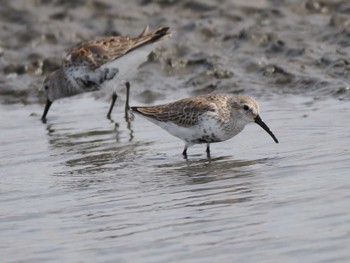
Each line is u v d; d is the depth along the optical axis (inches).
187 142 661.3
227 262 424.5
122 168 631.8
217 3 1030.4
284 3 1013.8
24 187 597.9
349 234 440.5
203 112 642.2
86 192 573.9
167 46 951.0
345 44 903.7
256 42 936.9
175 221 493.4
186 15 1021.2
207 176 588.1
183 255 438.6
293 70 860.0
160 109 665.6
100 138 735.7
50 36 999.0
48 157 682.2
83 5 1049.5
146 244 459.2
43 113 845.2
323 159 595.8
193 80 884.0
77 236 483.5
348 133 661.3
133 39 842.8
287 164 595.2
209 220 488.4
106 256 447.5
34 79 939.3
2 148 723.4
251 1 1026.7
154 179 593.3
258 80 860.6
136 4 1050.7
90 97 912.9
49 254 458.3
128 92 830.5
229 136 654.5
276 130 698.8
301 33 942.4
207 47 945.5
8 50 986.1
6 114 861.2
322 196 507.2
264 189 539.5
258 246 440.1
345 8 989.2
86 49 843.4
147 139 718.5
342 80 821.9
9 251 467.2
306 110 752.3
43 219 520.4
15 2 1055.6
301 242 438.0
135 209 525.0
